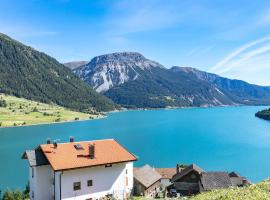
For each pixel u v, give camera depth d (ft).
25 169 447.42
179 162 473.26
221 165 450.30
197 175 255.29
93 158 176.86
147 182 244.42
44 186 175.42
